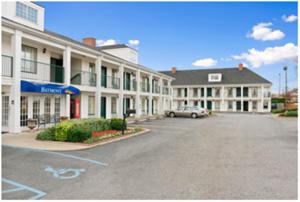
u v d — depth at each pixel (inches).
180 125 665.6
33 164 234.8
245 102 1632.6
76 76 660.1
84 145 327.3
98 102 637.9
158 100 1177.4
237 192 169.3
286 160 260.8
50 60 579.5
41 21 515.5
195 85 1754.4
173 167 232.1
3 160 246.1
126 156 277.1
